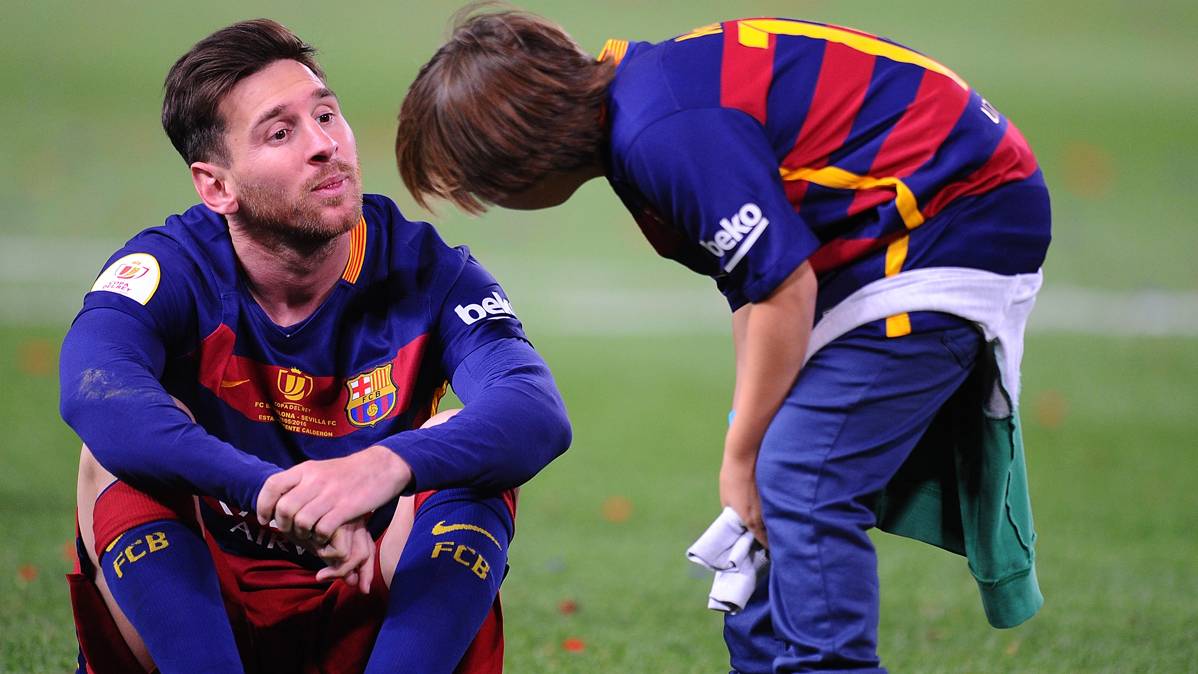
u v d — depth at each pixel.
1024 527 9.88
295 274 9.12
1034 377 28.02
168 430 8.27
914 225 9.01
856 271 9.08
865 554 9.00
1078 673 12.21
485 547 8.67
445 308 9.47
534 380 9.08
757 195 8.69
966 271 9.03
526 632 13.60
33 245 35.69
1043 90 55.81
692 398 26.55
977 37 64.25
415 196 9.82
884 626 14.12
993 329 9.13
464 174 9.39
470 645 8.84
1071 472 21.88
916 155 9.06
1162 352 30.23
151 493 8.46
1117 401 26.36
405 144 9.63
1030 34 65.38
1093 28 67.19
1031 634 13.62
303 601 9.06
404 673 8.17
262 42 9.01
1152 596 15.27
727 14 64.94
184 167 42.84
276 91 8.84
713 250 8.83
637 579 16.06
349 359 9.35
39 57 52.59
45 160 42.41
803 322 8.77
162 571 8.20
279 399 9.24
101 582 8.72
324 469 8.16
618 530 18.66
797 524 8.97
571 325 32.03
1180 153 48.44
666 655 12.80
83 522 8.80
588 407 25.66
